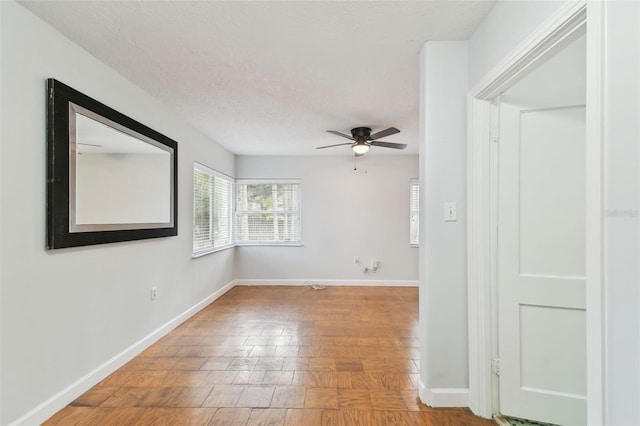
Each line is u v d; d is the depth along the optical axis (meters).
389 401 1.94
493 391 1.79
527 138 1.72
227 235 5.07
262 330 3.18
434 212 1.90
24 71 1.62
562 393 1.69
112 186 2.25
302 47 1.98
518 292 1.73
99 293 2.18
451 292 1.90
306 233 5.35
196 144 3.78
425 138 1.93
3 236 1.53
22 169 1.62
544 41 1.21
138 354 2.59
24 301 1.63
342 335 3.05
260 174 5.36
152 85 2.55
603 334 0.92
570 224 1.67
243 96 2.77
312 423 1.73
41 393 1.72
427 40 1.90
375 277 5.33
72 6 1.58
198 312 3.80
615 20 0.89
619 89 0.88
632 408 0.85
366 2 1.55
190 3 1.56
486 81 1.64
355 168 5.34
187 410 1.84
